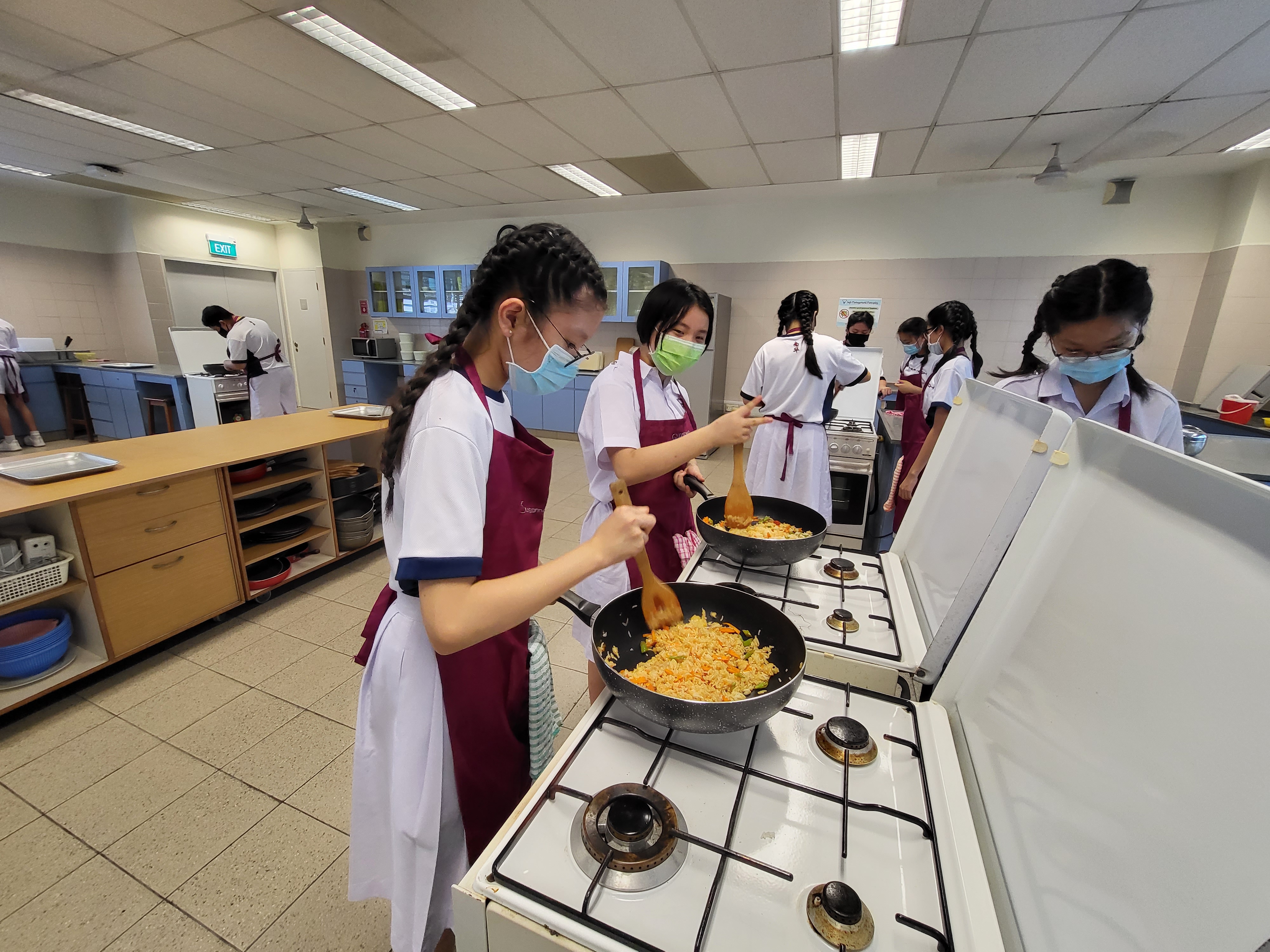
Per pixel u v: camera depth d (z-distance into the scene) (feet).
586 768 2.17
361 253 24.43
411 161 14.17
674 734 2.33
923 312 16.56
